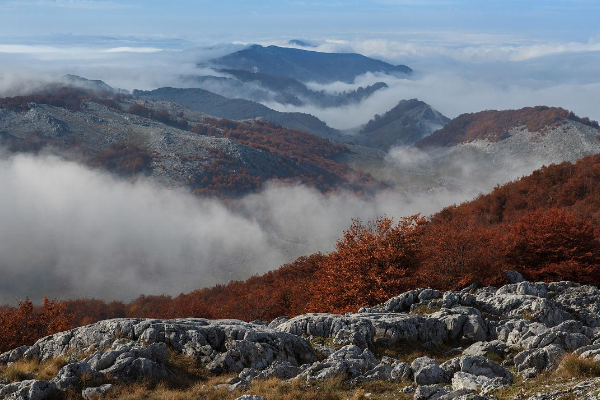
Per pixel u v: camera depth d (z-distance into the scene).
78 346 30.67
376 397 23.38
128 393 24.22
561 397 17.67
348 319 34.03
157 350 27.48
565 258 52.91
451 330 33.94
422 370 25.00
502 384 21.73
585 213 83.44
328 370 26.22
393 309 41.47
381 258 50.97
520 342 28.75
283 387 24.83
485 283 48.12
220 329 30.50
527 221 57.88
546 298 39.53
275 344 29.41
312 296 63.91
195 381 26.44
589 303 39.50
